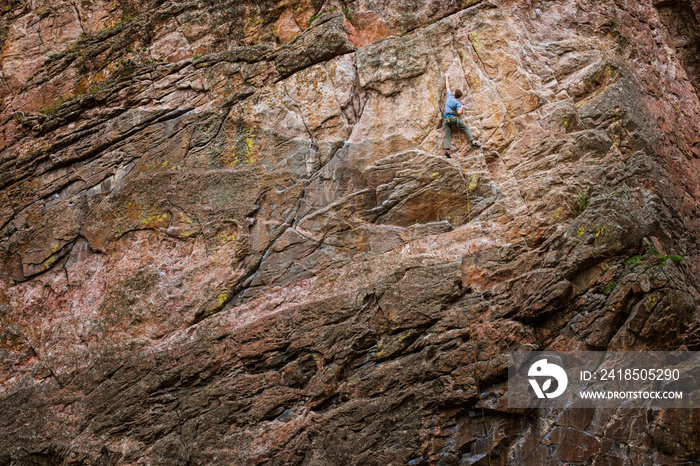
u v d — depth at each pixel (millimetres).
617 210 8414
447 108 9109
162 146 10047
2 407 9180
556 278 8156
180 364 8758
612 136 9438
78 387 9070
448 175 8992
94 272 9719
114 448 8523
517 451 7582
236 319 8883
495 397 7766
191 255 9383
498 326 8016
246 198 9445
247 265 9156
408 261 8516
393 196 9055
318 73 9844
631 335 7789
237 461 8078
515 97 9477
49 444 8742
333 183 9336
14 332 9719
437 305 8211
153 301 9250
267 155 9641
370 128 9469
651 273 7949
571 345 7930
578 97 9766
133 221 9750
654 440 7262
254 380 8469
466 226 8773
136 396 8750
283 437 8102
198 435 8352
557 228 8523
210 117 9977
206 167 9758
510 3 10078
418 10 10125
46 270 10000
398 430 7832
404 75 9555
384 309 8352
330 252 8992
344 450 7855
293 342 8531
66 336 9445
